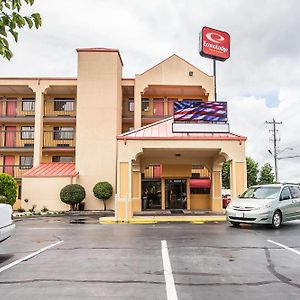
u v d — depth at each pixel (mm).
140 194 25484
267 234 12203
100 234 12484
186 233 12508
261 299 5051
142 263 7414
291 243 10133
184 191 28672
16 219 21703
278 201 14328
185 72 32062
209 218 18750
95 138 30297
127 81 32281
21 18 3850
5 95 34281
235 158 19375
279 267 7051
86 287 5664
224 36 31766
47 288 5625
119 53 31891
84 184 29781
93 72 31016
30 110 33969
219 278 6199
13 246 9953
